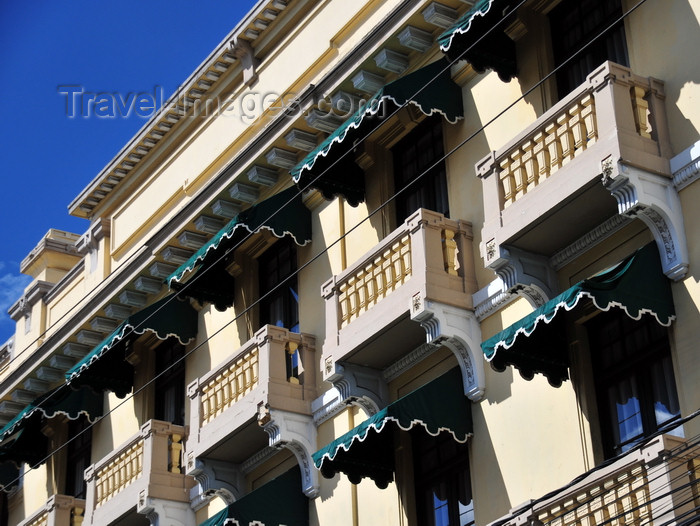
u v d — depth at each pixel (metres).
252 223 21.48
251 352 21.28
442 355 18.62
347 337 19.03
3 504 30.69
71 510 26.20
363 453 18.70
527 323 15.54
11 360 32.06
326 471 18.30
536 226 16.45
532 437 16.80
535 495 16.50
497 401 17.45
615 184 15.41
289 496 20.38
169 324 24.41
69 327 27.45
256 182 22.84
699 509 12.65
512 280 16.80
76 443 28.34
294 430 20.48
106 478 24.52
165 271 25.08
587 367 16.42
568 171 15.95
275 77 23.94
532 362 16.38
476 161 18.89
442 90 19.30
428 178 19.98
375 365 19.45
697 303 15.08
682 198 15.56
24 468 30.11
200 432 21.98
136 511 23.28
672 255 15.36
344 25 22.36
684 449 13.19
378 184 20.66
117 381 26.11
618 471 13.80
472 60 18.33
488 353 15.95
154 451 23.09
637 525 13.52
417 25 19.75
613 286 15.02
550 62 18.14
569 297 15.02
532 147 16.70
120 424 26.44
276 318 22.75
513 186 16.89
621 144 15.38
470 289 18.14
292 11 23.88
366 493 19.44
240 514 19.72
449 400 17.70
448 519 18.00
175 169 26.61
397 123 20.47
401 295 18.17
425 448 18.78
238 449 21.84
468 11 18.38
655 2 16.69
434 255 18.08
